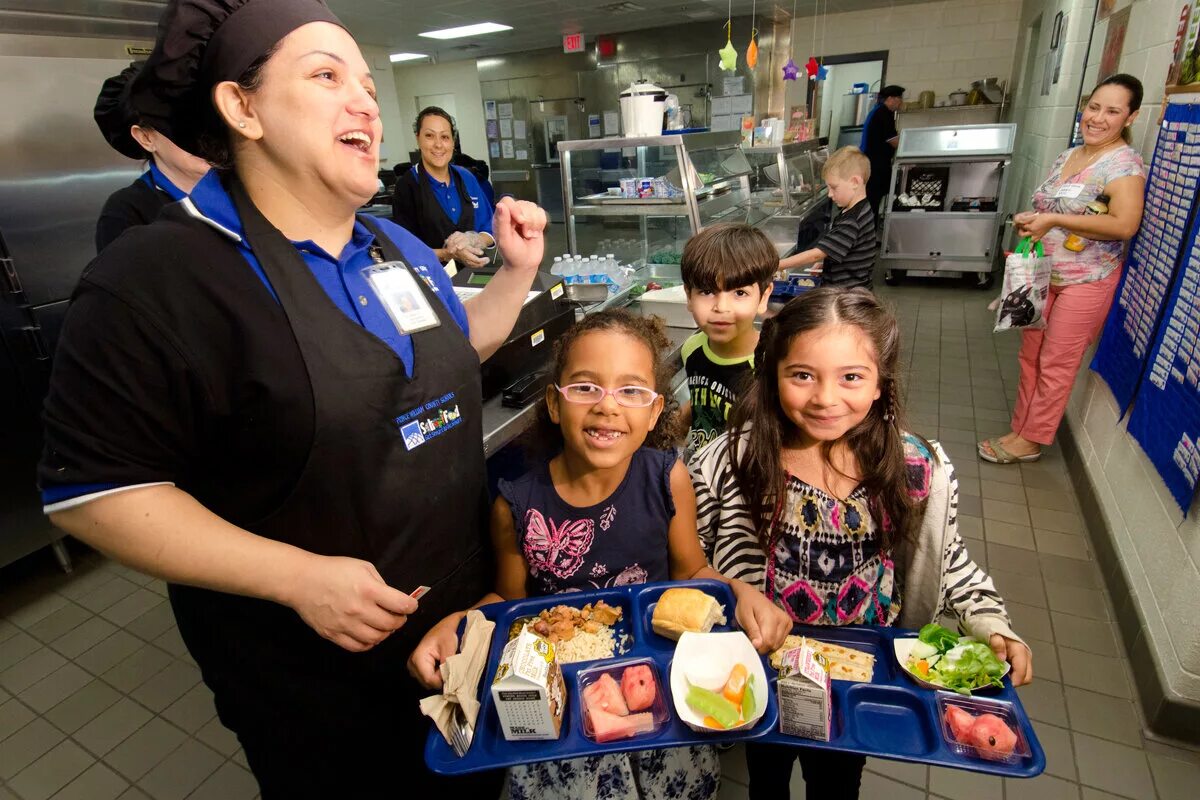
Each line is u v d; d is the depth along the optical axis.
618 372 0.96
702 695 0.77
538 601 0.98
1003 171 4.95
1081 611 1.98
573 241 2.91
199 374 0.73
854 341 0.91
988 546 2.31
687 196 2.58
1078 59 3.94
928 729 0.79
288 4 0.73
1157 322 1.90
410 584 0.94
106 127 1.62
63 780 1.60
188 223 0.76
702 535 1.16
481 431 1.03
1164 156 2.02
